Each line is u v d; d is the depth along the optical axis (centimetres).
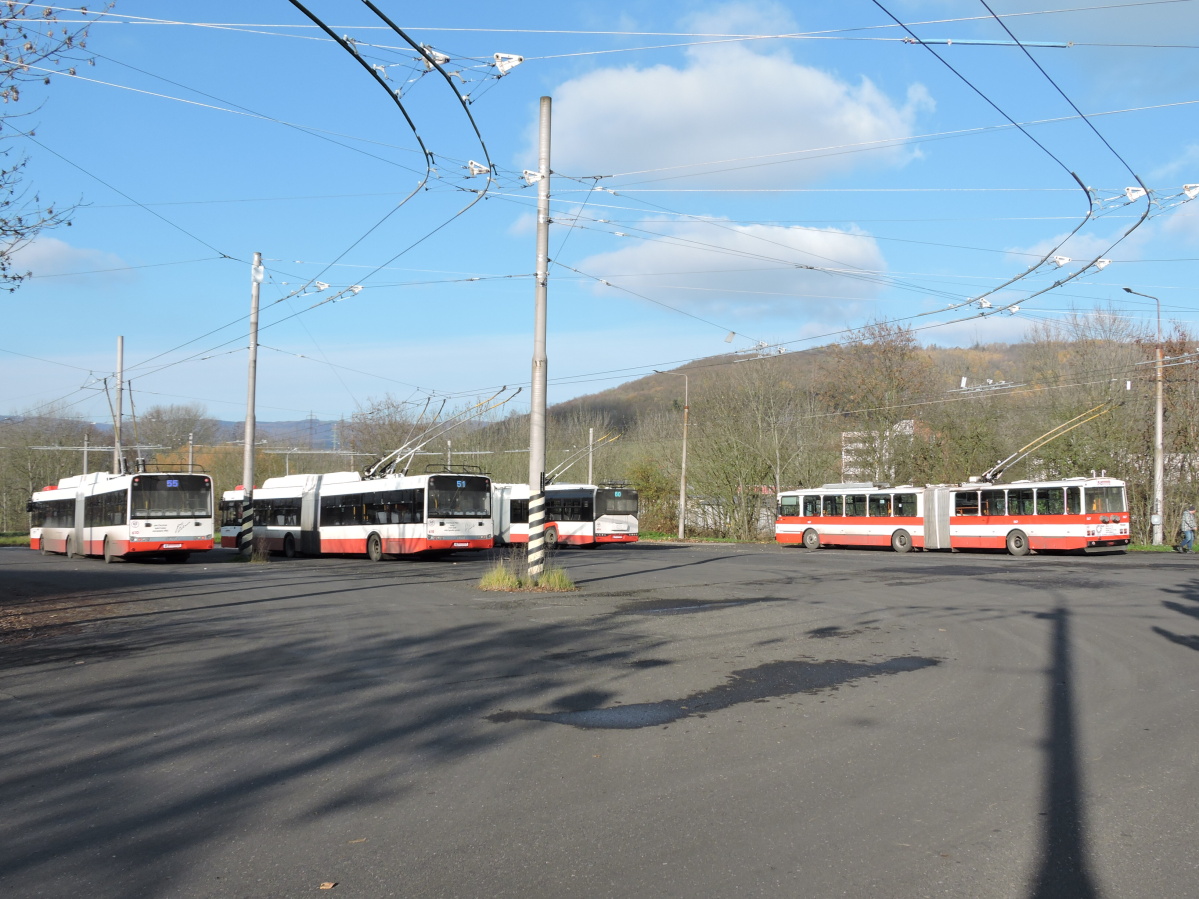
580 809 551
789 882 440
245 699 878
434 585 2092
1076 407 3828
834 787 589
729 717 790
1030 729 732
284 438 7731
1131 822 520
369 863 468
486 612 1562
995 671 984
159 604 1736
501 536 4144
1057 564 2617
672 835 505
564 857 474
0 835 513
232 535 4228
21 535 6431
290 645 1216
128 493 2947
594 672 1005
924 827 514
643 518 5591
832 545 4003
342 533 3372
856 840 495
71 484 3669
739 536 4947
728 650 1152
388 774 626
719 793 580
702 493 5159
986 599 1694
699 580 2205
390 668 1038
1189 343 3853
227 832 515
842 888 433
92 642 1273
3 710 847
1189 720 754
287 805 562
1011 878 444
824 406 4959
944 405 4484
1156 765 630
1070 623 1341
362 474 3516
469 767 641
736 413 5034
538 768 638
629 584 2102
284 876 452
